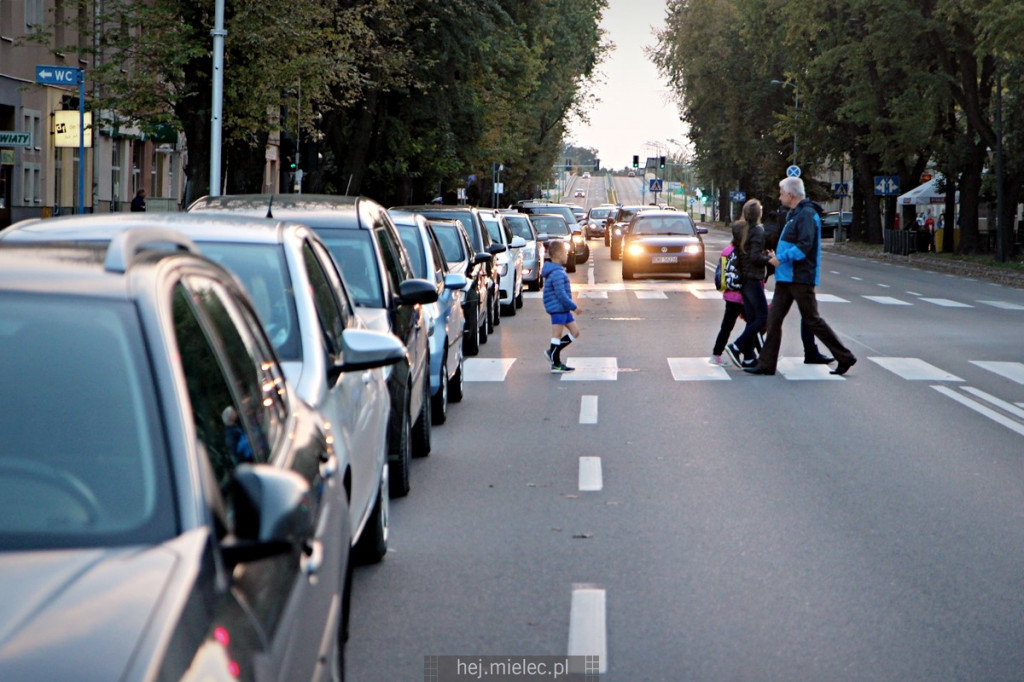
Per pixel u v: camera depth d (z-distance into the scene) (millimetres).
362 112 86875
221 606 5402
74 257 7160
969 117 98750
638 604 13039
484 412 26672
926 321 48750
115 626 4887
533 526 16547
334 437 10852
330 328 13258
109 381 6246
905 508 17578
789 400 28328
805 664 11188
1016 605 13047
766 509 17516
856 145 136250
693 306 56094
